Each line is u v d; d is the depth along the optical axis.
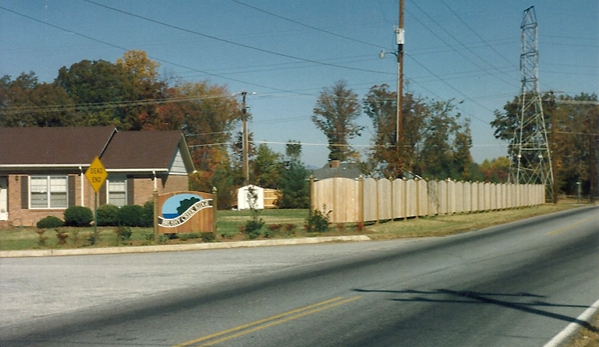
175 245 19.59
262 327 8.80
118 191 30.58
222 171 46.31
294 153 64.62
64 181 30.25
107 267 15.49
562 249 18.48
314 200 24.98
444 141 52.47
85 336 8.52
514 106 80.94
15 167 29.66
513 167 63.28
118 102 59.25
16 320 9.70
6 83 64.75
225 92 65.94
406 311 9.80
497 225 29.98
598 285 12.15
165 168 30.17
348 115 72.06
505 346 7.73
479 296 11.03
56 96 55.88
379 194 28.09
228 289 12.23
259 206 45.91
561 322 9.02
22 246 19.78
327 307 10.16
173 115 59.59
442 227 27.52
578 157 76.00
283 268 15.16
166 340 8.17
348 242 21.69
